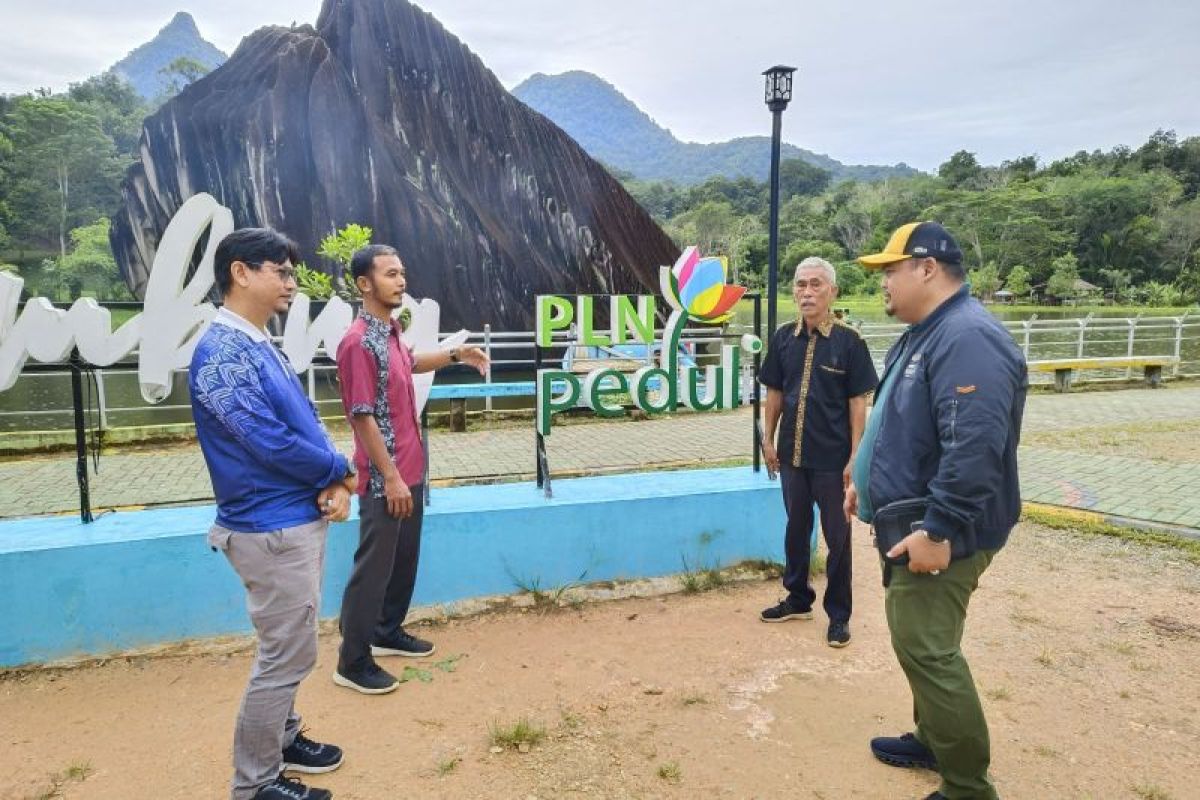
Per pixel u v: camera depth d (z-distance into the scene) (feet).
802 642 12.00
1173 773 8.66
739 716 9.84
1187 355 68.33
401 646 11.43
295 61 83.30
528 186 87.66
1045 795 8.29
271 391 7.47
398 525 10.22
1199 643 11.90
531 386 26.94
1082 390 42.50
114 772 8.59
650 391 14.37
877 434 8.17
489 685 10.61
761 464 16.29
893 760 8.82
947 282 7.85
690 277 14.19
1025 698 10.28
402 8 86.63
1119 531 16.98
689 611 13.12
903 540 7.50
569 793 8.25
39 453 25.27
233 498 7.39
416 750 9.03
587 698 10.27
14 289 11.99
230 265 7.57
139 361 13.07
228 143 82.84
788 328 12.43
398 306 10.44
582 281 86.58
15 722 9.64
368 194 79.46
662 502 14.06
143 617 11.47
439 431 29.66
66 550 11.04
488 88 89.51
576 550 13.62
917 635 7.67
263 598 7.55
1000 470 7.18
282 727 7.75
